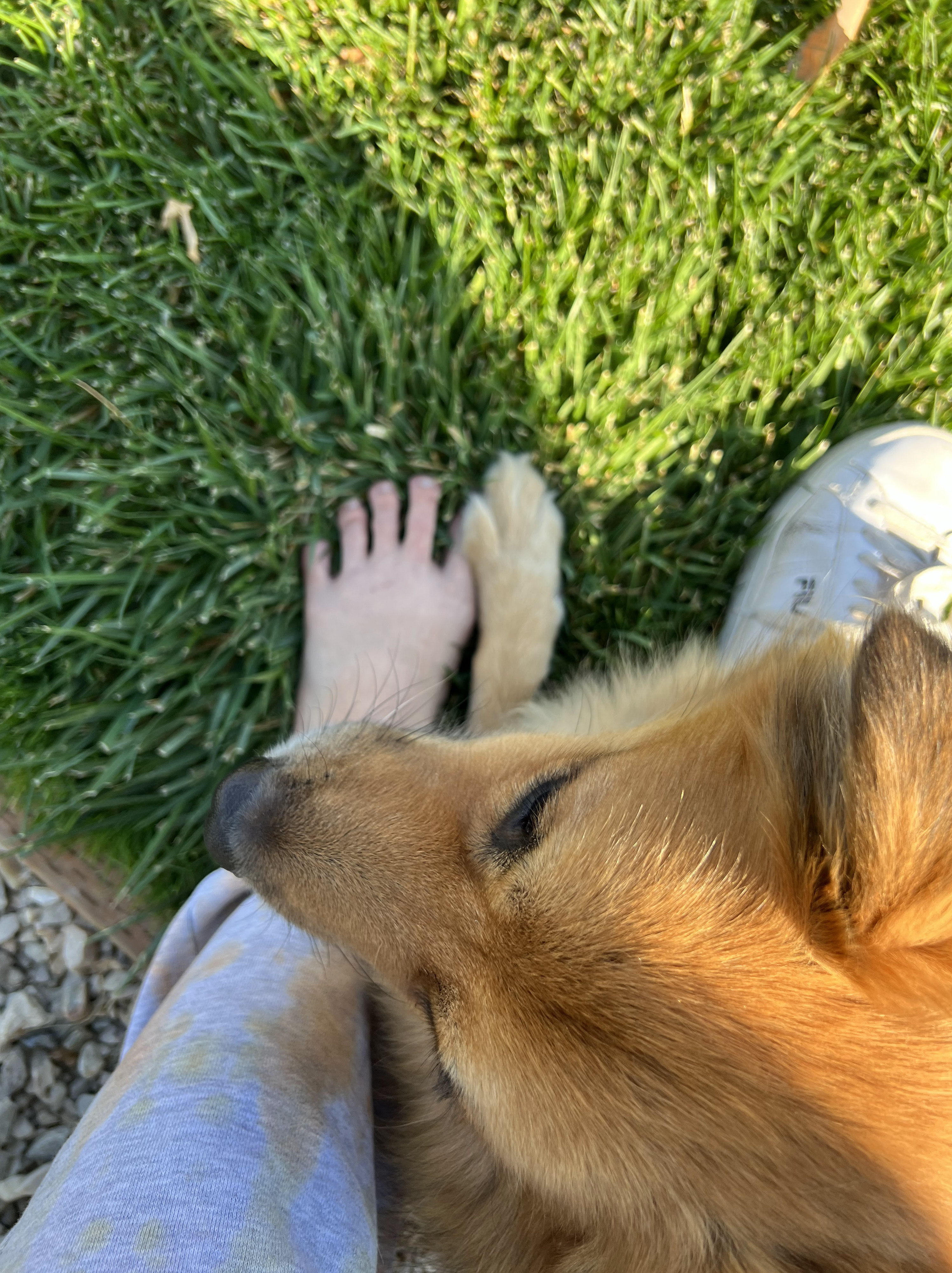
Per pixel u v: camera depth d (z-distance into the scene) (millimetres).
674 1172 271
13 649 480
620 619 502
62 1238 272
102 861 501
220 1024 331
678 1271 275
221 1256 267
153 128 502
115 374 487
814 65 514
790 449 520
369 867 340
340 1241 294
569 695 460
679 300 497
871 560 490
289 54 499
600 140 506
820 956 267
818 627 355
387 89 503
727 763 301
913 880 252
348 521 494
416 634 485
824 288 506
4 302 499
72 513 492
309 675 483
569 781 323
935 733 250
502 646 483
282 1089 317
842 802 268
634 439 493
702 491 500
